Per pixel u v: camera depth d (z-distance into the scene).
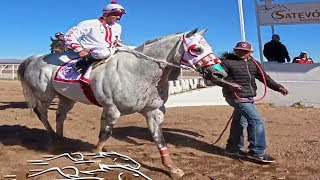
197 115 12.15
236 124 7.72
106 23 6.95
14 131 9.40
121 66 6.70
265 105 14.97
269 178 6.60
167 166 6.61
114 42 6.98
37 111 8.09
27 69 7.93
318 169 7.09
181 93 20.28
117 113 6.84
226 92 7.67
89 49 6.84
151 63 6.49
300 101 15.24
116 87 6.66
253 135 7.36
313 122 11.38
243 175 6.73
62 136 8.20
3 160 7.13
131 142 8.72
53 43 11.70
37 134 9.16
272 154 7.98
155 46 6.51
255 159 7.39
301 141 8.94
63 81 7.27
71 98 7.42
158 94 6.67
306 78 15.21
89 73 6.88
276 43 16.36
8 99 15.63
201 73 6.23
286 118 12.05
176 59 6.38
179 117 11.74
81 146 8.24
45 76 7.64
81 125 10.29
